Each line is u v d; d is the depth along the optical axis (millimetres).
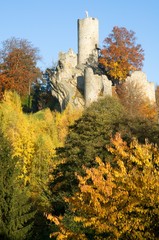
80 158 42438
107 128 44656
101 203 19766
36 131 69625
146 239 17828
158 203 17703
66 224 26656
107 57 92500
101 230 18484
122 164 19266
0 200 36969
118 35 93000
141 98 80750
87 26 95812
